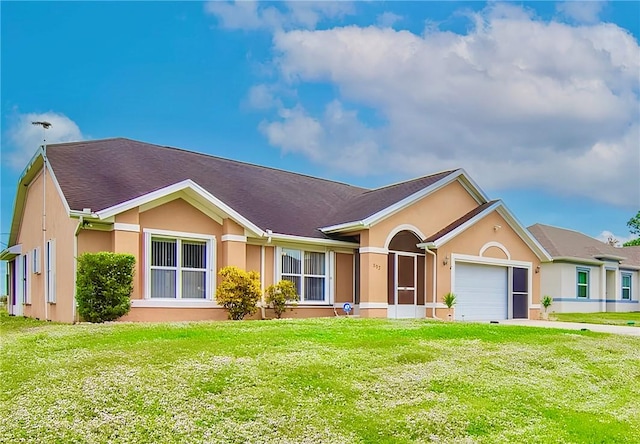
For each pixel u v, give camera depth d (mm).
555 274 31781
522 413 7426
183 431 5949
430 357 9750
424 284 20797
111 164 18000
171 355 8570
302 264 19109
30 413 6191
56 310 15891
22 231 21344
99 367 7828
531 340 12602
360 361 9023
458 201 22188
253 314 17031
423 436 6355
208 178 20641
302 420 6445
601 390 9133
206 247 16594
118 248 14438
